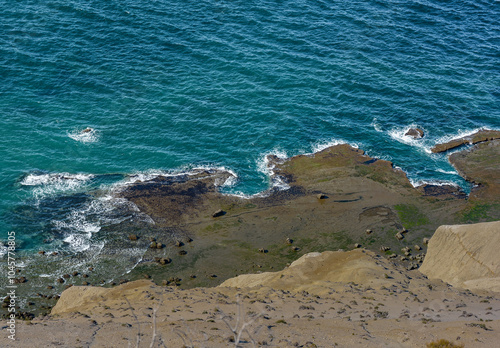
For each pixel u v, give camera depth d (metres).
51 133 55.81
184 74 65.19
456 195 51.97
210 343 19.86
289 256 44.06
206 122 59.28
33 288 39.25
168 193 50.56
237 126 59.12
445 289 31.22
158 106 60.50
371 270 35.22
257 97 62.97
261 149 56.75
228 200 50.38
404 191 52.25
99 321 24.88
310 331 21.92
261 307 26.98
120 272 41.50
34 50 65.94
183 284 40.59
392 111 62.88
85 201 48.84
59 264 41.84
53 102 59.66
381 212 49.41
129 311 27.28
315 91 64.56
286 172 54.16
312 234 46.66
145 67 65.62
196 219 47.88
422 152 57.75
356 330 22.20
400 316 24.78
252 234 46.47
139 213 47.94
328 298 29.62
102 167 52.94
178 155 55.22
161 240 45.22
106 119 58.38
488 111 63.69
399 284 32.47
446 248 38.88
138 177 52.22
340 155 56.56
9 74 62.12
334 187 52.41
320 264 38.53
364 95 64.81
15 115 57.28
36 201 48.28
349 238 46.28
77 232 45.34
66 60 65.12
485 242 36.50
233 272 42.19
